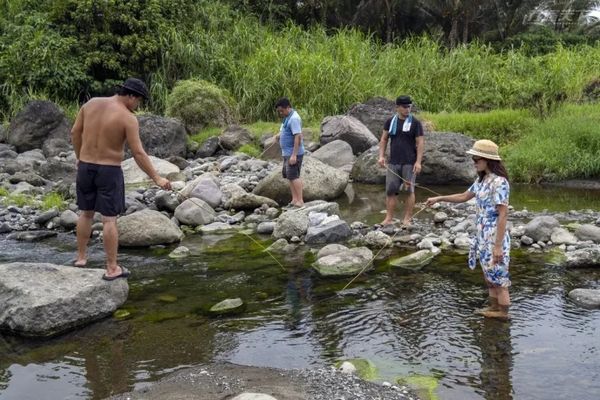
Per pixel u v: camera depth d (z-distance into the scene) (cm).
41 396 413
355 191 1147
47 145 1454
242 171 1288
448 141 1218
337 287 621
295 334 510
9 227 866
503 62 2105
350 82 1847
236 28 2153
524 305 562
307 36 2236
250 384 418
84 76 1858
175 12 2103
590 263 668
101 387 424
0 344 499
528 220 894
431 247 739
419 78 2019
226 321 539
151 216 800
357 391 405
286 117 935
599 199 1067
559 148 1273
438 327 518
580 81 1783
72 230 866
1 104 1792
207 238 824
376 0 2819
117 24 1959
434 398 401
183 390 411
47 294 528
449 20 2919
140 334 514
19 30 1891
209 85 1753
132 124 582
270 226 843
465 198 552
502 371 439
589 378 425
